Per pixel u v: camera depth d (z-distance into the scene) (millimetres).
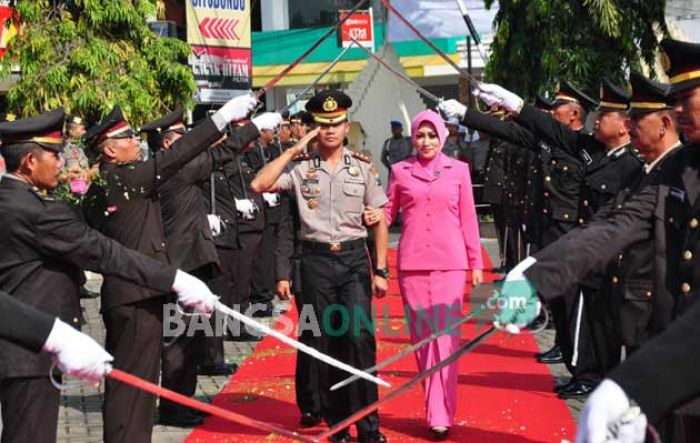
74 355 4609
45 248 5602
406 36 21562
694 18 16906
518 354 10039
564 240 4480
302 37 22359
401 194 7859
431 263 7688
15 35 13562
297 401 7848
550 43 15164
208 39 16234
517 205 11398
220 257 10062
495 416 7910
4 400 5574
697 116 4500
